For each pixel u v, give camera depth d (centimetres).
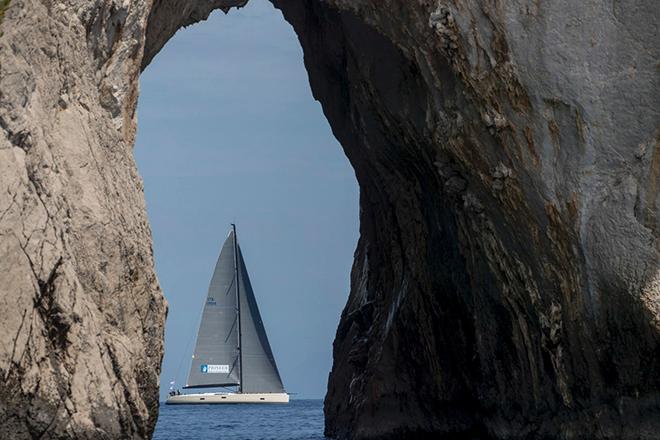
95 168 7488
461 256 11256
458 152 10400
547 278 9900
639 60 9306
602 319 9319
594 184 9412
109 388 7044
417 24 10062
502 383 10869
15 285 6294
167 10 9725
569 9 9438
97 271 7238
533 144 9700
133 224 7981
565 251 9638
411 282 12362
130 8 8269
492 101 9850
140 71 9156
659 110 9238
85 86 7662
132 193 8131
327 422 15100
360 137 12419
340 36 12275
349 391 13962
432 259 11869
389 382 12562
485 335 11000
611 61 9369
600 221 9331
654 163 9225
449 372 11800
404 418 12369
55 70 7212
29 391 6312
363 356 13612
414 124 11000
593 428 9456
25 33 6800
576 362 9675
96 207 7319
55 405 6488
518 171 9862
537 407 10312
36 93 6838
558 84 9494
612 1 9369
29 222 6494
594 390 9475
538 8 9506
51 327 6600
